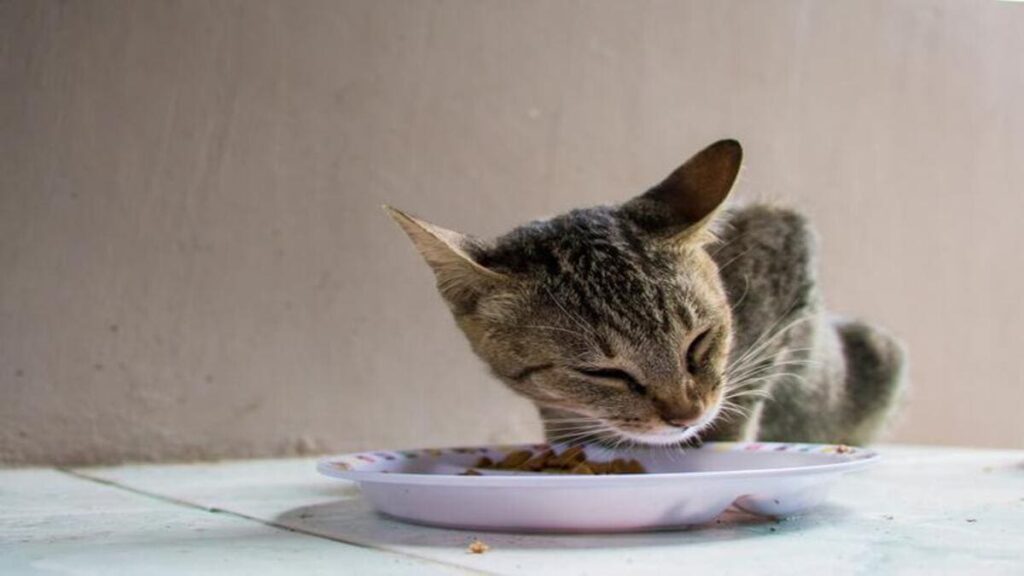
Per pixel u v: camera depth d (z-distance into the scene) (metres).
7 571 0.32
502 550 0.34
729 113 0.81
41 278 0.63
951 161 0.88
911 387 0.82
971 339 0.88
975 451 0.73
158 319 0.66
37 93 0.63
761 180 0.82
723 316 0.47
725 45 0.81
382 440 0.72
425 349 0.73
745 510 0.40
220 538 0.37
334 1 0.70
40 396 0.63
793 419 0.60
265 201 0.68
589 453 0.48
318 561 0.33
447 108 0.73
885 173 0.86
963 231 0.88
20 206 0.62
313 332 0.70
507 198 0.75
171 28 0.66
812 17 0.84
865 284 0.85
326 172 0.70
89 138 0.64
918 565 0.31
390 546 0.35
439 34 0.73
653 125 0.79
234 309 0.68
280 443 0.69
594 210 0.50
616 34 0.78
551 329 0.45
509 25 0.75
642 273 0.45
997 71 0.90
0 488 0.53
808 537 0.36
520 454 0.47
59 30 0.63
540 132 0.75
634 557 0.33
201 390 0.67
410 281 0.73
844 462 0.40
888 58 0.86
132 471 0.61
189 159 0.66
